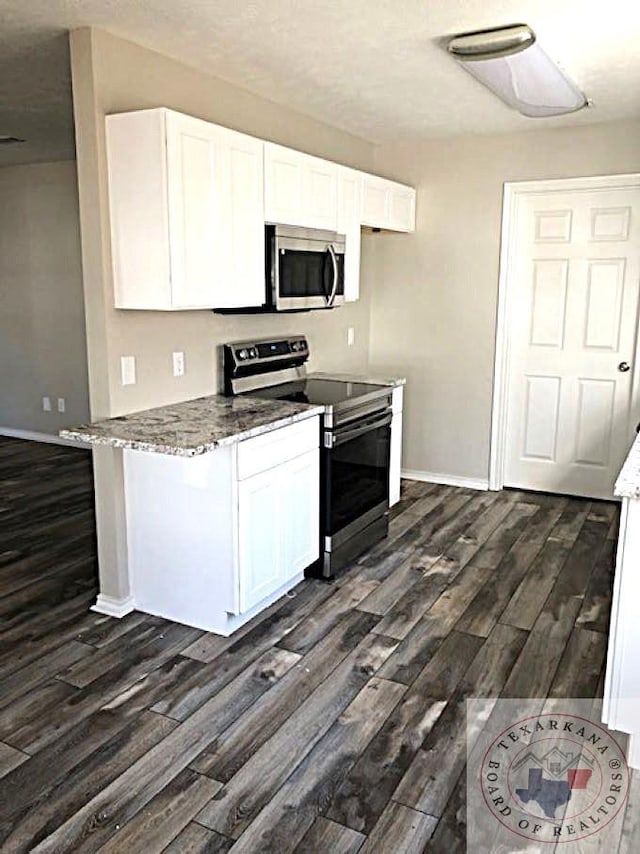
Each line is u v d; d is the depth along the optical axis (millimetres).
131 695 2523
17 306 6340
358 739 2295
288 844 1872
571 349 4758
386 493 4066
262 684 2598
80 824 1935
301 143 4176
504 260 4770
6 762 2174
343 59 3145
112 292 2963
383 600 3291
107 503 3059
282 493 3129
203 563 2941
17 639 2904
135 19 2678
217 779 2109
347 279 4227
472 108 3994
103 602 3162
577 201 4578
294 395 3703
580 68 3234
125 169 2832
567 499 4855
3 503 4664
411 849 1859
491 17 2650
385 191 4582
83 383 6133
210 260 3047
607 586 3447
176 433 2770
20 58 3160
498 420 4973
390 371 5340
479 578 3539
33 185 6008
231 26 2752
